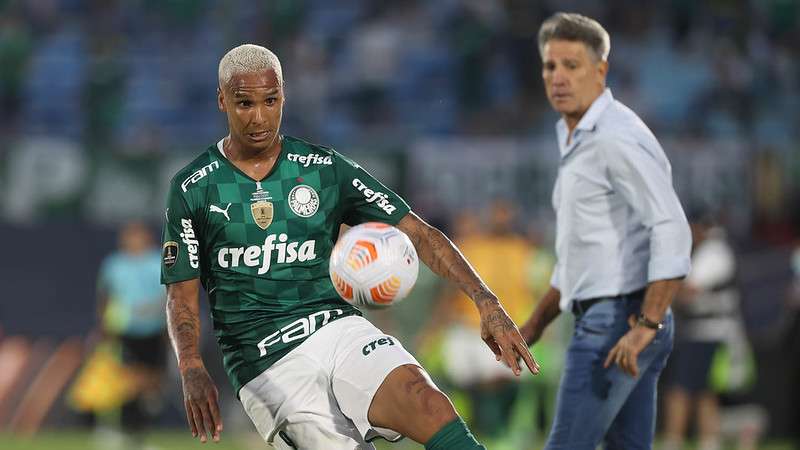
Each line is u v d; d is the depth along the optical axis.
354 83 62.69
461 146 44.53
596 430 18.02
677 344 37.41
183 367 15.12
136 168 44.75
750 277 43.62
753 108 61.00
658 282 17.17
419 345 40.16
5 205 44.69
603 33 18.56
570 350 18.28
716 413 38.56
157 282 40.88
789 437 42.31
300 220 16.00
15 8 67.06
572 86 18.34
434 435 14.70
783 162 44.97
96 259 44.59
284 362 15.84
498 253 37.88
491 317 15.35
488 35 63.34
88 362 43.97
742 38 64.81
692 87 62.22
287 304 15.98
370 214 16.44
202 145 45.03
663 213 17.28
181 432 44.44
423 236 16.28
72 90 62.97
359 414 15.33
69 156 44.78
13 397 43.94
